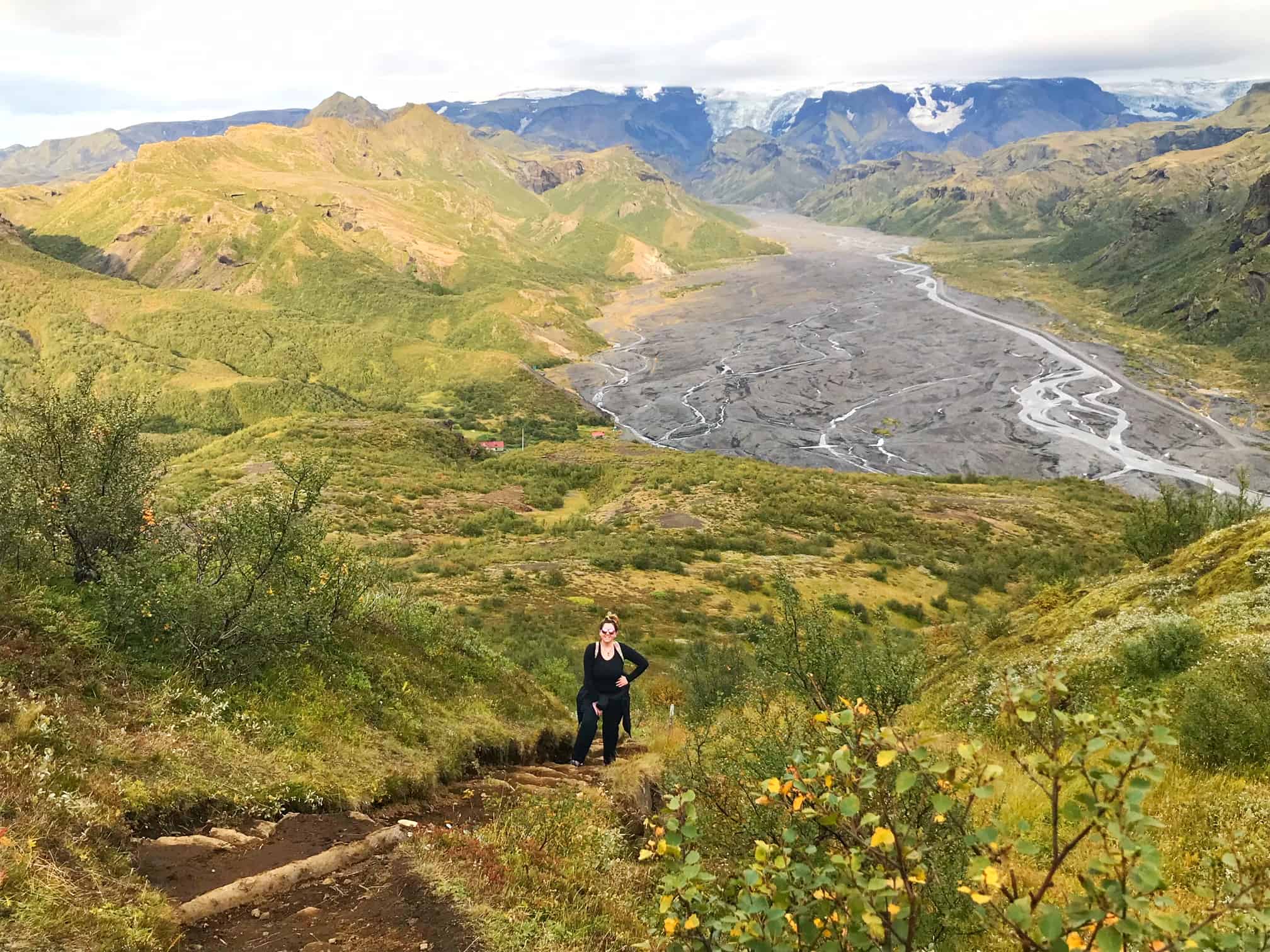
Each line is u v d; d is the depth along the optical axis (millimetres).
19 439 9438
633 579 70625
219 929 4992
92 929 4234
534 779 10953
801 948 2715
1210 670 10875
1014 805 7512
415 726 10828
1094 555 83500
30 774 5645
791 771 2918
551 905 5664
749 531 96062
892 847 2654
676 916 3115
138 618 8992
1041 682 2473
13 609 7891
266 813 7074
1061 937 2229
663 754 11328
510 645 41688
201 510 10680
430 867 5898
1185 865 6332
